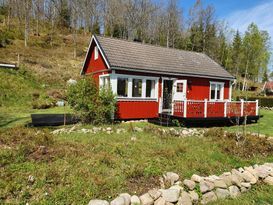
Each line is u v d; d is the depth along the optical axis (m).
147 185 5.39
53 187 4.81
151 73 15.43
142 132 10.31
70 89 12.56
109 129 10.70
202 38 52.38
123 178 5.44
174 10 51.38
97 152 6.82
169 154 7.00
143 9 50.84
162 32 51.62
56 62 31.95
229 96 19.44
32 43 37.84
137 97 15.02
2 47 31.53
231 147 8.45
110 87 13.54
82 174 5.33
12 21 46.38
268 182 6.72
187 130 11.70
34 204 4.30
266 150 8.78
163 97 16.36
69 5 55.94
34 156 5.99
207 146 8.49
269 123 16.69
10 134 7.84
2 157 5.68
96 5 56.00
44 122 12.49
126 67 14.16
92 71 17.39
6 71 23.39
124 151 7.00
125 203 4.64
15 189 4.59
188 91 16.94
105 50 14.98
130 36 51.00
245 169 6.97
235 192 6.01
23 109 17.86
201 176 6.16
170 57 17.88
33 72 25.81
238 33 54.38
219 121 15.95
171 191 5.20
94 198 4.71
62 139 8.21
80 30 56.19
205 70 18.09
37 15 46.81
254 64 47.12
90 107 12.13
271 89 51.84
